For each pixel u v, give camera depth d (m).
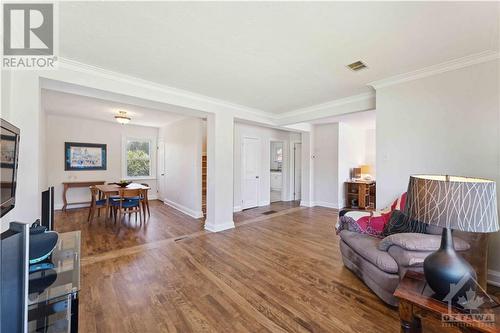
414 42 2.03
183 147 5.58
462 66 2.37
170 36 1.96
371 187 6.29
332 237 3.73
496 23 1.74
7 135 1.24
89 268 2.59
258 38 1.98
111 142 6.29
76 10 1.62
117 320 1.74
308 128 6.24
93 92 2.79
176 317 1.78
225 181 4.16
